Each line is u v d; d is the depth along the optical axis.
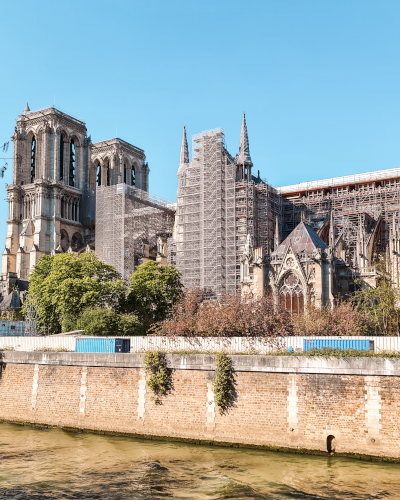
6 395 53.28
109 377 47.66
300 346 44.94
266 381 41.03
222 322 52.62
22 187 162.75
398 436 36.56
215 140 114.31
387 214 119.31
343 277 84.56
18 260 153.38
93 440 44.78
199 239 113.69
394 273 92.31
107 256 132.12
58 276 84.19
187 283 111.12
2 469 37.53
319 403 39.09
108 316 70.69
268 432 40.38
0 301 136.75
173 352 45.94
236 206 111.94
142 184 193.25
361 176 129.50
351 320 57.16
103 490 33.25
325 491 32.22
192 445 42.25
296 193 134.12
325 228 116.62
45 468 37.62
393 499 30.91
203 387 43.22
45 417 50.50
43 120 163.50
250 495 31.81
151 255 137.12
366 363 38.00
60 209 160.50
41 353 51.75
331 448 38.59
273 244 118.31
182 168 131.00
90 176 183.00
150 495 32.25
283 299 81.50
